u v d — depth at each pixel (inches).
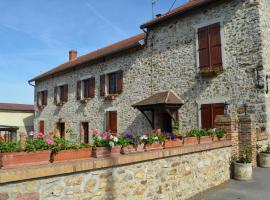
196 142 249.4
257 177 286.4
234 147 297.9
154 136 210.8
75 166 147.4
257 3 359.3
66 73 729.6
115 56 572.1
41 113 847.7
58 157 149.3
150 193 191.8
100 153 168.7
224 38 390.9
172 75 456.4
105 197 163.3
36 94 884.0
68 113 712.4
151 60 494.6
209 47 406.6
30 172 130.0
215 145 262.5
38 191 134.8
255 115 353.7
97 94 614.5
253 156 323.3
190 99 427.5
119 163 169.5
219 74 393.4
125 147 185.2
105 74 590.9
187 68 434.6
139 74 515.2
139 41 498.6
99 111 605.9
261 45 351.6
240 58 372.2
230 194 232.7
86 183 154.6
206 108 405.1
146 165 190.5
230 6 387.2
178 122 441.1
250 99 358.9
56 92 765.3
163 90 470.3
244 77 366.6
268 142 352.8
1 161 129.4
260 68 350.6
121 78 550.9
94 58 604.4
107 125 577.9
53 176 140.7
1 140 144.0
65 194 145.2
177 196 214.1
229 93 380.5
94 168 156.2
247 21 367.6
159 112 460.8
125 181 175.5
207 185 249.0
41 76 827.4
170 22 466.6
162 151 200.2
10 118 1028.5
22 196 129.0
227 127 296.8
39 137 150.7
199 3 408.5
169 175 208.2
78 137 667.4
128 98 534.3
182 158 222.5
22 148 137.8
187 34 438.9
